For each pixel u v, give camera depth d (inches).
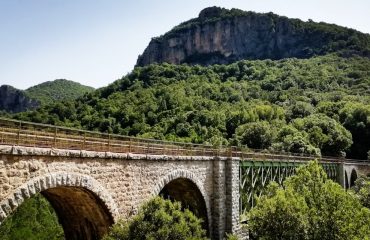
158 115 3880.4
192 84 5349.4
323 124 3398.1
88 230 916.0
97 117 3644.2
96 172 810.8
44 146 693.3
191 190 1312.7
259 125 3277.6
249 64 6855.3
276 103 4881.9
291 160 2036.2
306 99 4800.7
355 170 3011.8
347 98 4539.9
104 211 852.0
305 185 986.7
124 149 919.0
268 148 2984.7
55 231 2014.0
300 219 908.0
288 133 3147.1
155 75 5689.0
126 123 3641.7
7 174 619.5
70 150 731.4
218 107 4441.4
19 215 2000.5
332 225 879.1
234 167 1437.0
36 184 666.2
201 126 3649.1
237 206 1443.2
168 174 1088.8
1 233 1898.4
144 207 832.3
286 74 6122.1
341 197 902.4
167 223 811.4
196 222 878.4
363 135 3622.0
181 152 1195.3
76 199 848.3
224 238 1381.6
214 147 1450.5
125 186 903.1
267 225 946.7
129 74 5861.2
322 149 3201.3
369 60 6904.5
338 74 6038.4
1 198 609.3
